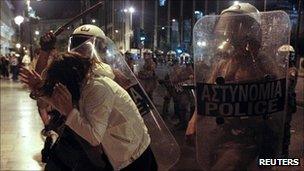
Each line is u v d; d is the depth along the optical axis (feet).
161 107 44.16
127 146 9.44
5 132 30.37
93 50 10.84
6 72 114.52
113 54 12.96
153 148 12.36
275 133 10.03
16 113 41.16
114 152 9.44
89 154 9.41
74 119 8.90
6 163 21.62
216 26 10.01
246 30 9.84
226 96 9.76
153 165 10.18
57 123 10.94
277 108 9.96
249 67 9.78
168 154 12.51
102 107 8.99
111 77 9.86
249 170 9.97
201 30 10.10
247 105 9.73
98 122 8.91
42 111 17.10
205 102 9.96
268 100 9.82
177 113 34.30
